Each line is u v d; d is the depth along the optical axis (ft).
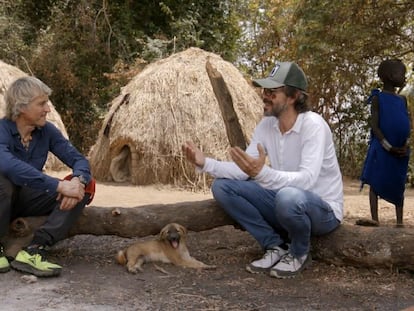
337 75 34.42
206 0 59.82
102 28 59.11
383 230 14.44
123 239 18.04
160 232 15.21
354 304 12.03
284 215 13.34
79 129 59.77
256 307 11.76
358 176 45.06
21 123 14.12
